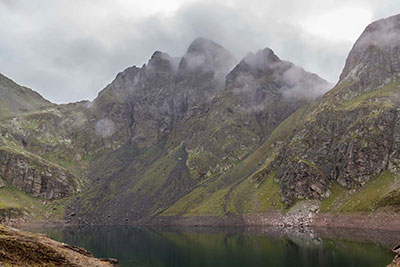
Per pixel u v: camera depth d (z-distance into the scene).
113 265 115.12
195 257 136.75
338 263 110.12
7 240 75.94
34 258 76.12
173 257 138.00
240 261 124.25
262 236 197.62
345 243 150.38
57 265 78.12
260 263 118.50
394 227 190.25
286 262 117.50
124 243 184.00
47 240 98.06
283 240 173.75
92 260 92.88
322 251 134.12
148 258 136.50
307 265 110.94
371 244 143.38
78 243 183.50
